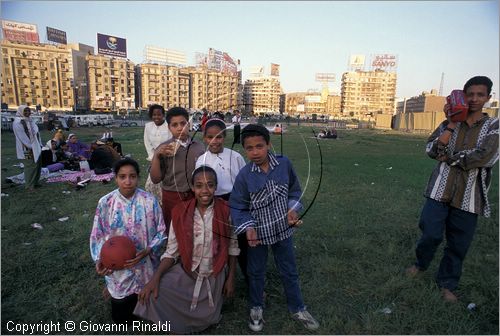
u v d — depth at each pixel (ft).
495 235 14.56
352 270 11.81
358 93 345.31
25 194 21.47
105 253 8.57
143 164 34.14
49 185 23.93
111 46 290.15
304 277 11.41
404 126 129.80
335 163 35.04
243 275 11.59
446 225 10.34
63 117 107.34
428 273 11.50
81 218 16.61
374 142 63.77
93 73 282.36
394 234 14.85
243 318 9.38
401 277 11.18
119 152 32.89
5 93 259.39
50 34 284.41
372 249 13.34
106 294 9.72
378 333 8.77
